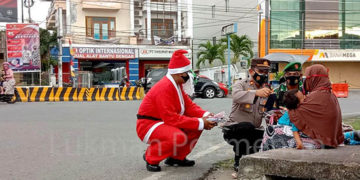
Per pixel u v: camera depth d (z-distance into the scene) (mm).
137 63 28422
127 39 28797
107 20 28641
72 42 27359
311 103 3619
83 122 9109
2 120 9461
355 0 31422
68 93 17172
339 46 31531
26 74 22016
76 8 27953
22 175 4395
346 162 2932
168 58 29406
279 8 30891
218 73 30016
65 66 27438
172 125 4305
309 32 31266
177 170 4582
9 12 32688
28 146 6129
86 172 4512
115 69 29406
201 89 19500
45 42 26844
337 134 3791
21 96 16375
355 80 31969
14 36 20953
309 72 3764
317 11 31219
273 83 15039
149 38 29250
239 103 4059
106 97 17703
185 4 31516
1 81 14992
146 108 4406
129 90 18281
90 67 28953
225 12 36688
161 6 30000
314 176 3018
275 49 30703
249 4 33500
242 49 29906
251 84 4227
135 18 29688
